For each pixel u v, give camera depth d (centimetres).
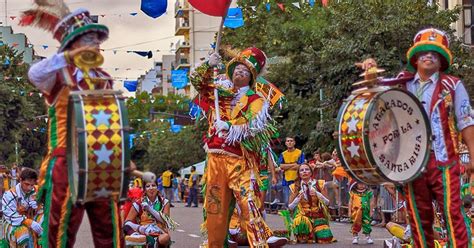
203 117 1188
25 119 5597
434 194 845
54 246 798
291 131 3569
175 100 9388
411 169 813
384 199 2214
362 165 803
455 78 861
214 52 1156
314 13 4075
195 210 3775
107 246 800
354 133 799
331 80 3105
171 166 8481
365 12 3036
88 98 740
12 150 5559
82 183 726
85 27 773
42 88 789
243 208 1119
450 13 3091
